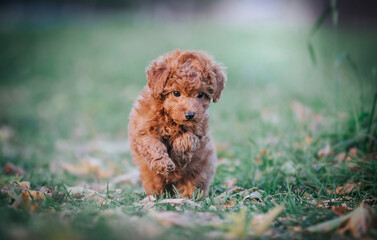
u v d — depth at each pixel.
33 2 44.47
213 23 35.69
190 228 3.27
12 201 3.87
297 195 4.50
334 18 6.38
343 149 5.81
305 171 5.26
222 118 9.44
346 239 3.19
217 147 7.22
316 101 8.60
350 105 7.10
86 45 23.03
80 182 6.18
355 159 5.32
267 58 17.88
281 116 8.20
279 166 5.59
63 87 15.48
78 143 9.15
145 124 4.30
